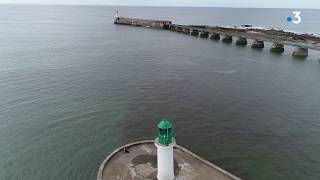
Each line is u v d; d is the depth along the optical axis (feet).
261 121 118.83
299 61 240.73
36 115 118.52
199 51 278.26
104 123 112.98
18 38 338.13
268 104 138.51
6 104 129.08
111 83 164.86
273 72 201.16
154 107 130.93
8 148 93.61
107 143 97.91
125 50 273.75
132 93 149.07
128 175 67.36
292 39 303.48
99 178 65.51
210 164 71.05
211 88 161.07
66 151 92.43
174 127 111.45
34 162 86.38
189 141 101.19
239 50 289.94
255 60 241.76
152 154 75.66
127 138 101.86
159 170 64.03
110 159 73.10
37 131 105.09
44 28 467.52
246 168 86.12
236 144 99.91
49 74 179.52
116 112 123.85
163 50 278.05
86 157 89.30
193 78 180.65
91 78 173.58
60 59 225.56
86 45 300.20
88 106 129.59
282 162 89.66
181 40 351.05
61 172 81.82
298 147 98.78
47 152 91.71
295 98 147.95
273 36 326.24
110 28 485.56
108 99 139.23
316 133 109.50
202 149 96.22
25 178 79.25
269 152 95.14
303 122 118.83
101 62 217.77
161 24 490.49
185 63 222.69
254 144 100.17
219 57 250.78
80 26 517.55
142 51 269.85
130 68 201.16
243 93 153.79
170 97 144.66
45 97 139.33
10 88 150.71
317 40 302.86
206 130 109.70
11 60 215.92
